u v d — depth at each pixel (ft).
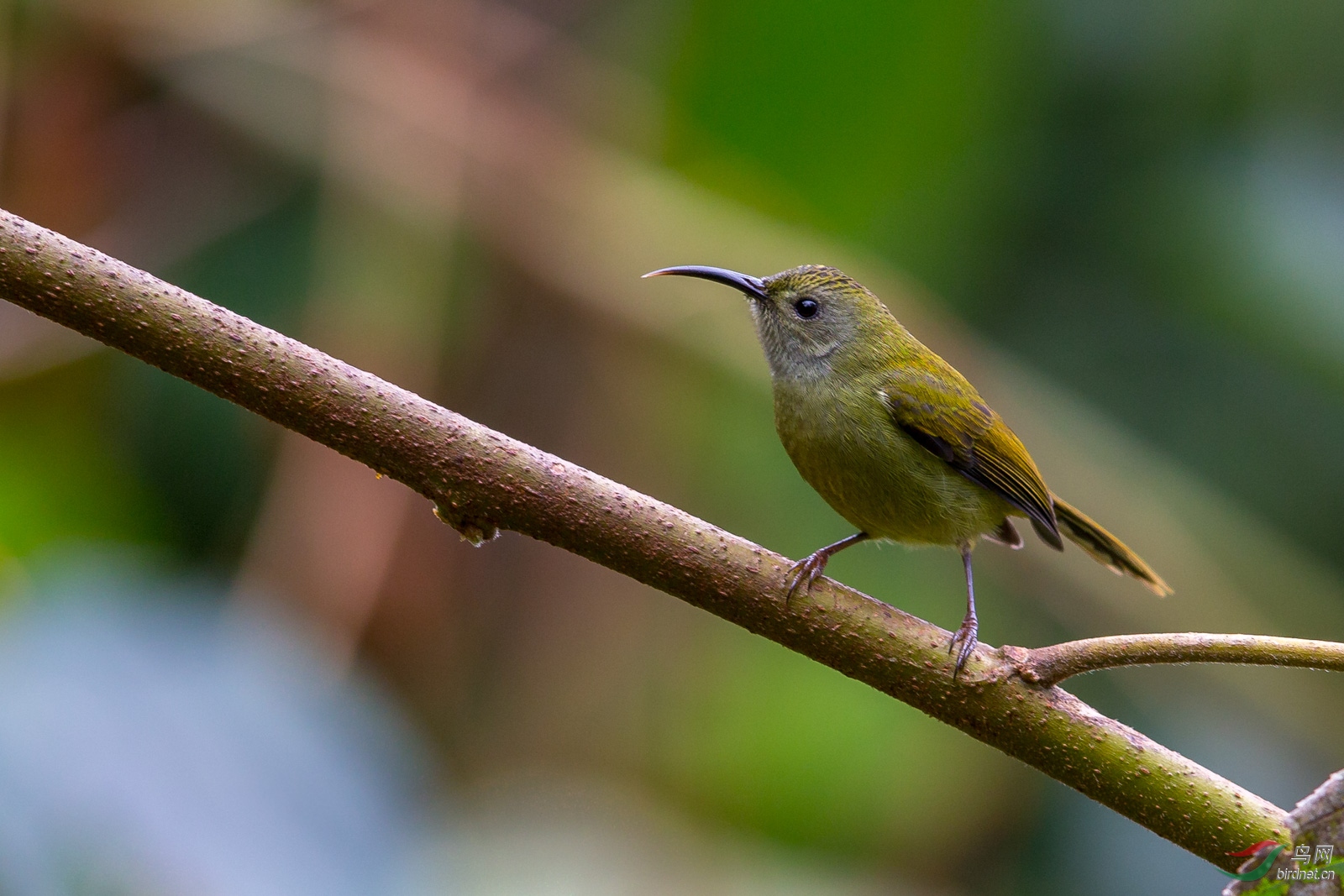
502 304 36.86
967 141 35.96
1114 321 39.50
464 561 35.53
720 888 31.89
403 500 34.42
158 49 36.35
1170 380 39.37
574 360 36.86
